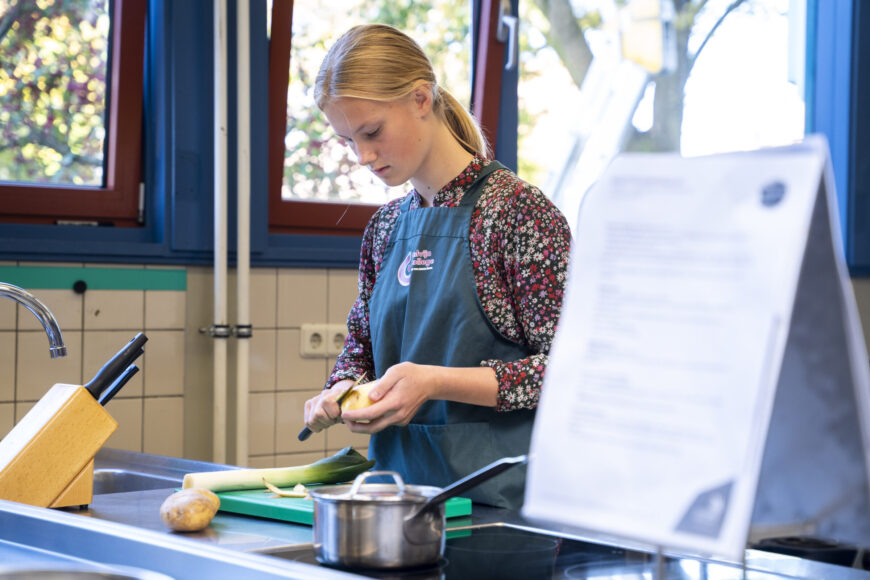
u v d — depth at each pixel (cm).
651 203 53
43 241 223
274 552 96
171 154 240
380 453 148
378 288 158
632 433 51
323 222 272
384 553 86
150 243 239
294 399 257
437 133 149
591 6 307
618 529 50
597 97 311
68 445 124
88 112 244
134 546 89
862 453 58
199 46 243
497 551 98
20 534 103
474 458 136
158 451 239
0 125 234
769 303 48
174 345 241
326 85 143
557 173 307
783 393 60
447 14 284
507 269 141
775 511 64
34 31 235
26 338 223
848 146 323
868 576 88
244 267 241
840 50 328
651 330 52
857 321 54
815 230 54
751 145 334
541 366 132
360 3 270
